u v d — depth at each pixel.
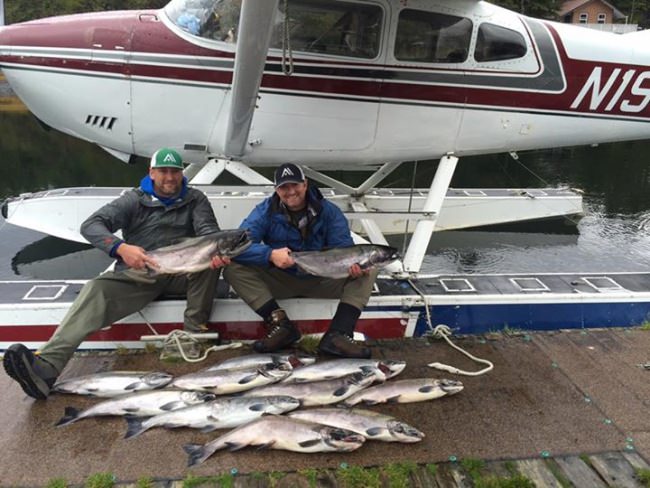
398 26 3.64
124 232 2.87
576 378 2.75
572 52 4.03
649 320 3.40
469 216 6.71
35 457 2.08
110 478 1.97
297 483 1.97
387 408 2.45
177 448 2.15
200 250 2.47
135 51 3.58
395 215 3.90
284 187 2.67
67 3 24.36
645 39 4.22
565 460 2.14
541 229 7.08
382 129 3.90
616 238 6.92
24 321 2.99
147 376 2.51
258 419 2.15
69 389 2.46
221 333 3.13
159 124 3.78
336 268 2.66
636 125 4.36
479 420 2.38
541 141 4.28
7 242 6.41
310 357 2.76
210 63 3.60
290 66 3.31
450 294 3.30
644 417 2.43
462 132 4.04
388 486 1.97
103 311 2.65
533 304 3.29
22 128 16.28
